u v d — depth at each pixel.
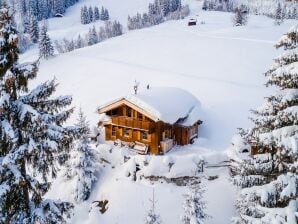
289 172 16.88
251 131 18.88
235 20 138.88
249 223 18.28
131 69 71.69
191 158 31.78
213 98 51.94
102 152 35.22
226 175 30.55
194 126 40.78
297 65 15.80
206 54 78.81
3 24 13.42
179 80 61.41
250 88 54.09
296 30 16.36
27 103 14.49
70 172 31.86
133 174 31.88
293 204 16.62
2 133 13.73
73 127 15.56
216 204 27.72
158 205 28.94
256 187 17.73
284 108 17.08
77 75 73.88
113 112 39.31
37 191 15.70
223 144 40.19
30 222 14.82
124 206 29.55
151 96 37.84
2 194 13.62
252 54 74.06
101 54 91.75
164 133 37.94
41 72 81.69
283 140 16.09
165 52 85.38
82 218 29.94
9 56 13.41
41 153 14.50
